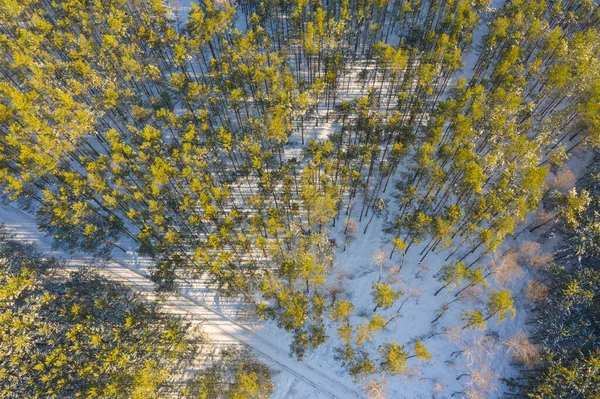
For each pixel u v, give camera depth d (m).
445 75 66.56
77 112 54.84
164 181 49.31
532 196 44.59
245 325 50.47
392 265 52.41
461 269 41.59
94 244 55.09
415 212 52.69
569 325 42.50
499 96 51.47
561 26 69.06
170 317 50.47
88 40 65.19
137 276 54.72
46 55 62.25
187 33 76.38
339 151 57.03
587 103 48.44
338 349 46.41
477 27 71.31
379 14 70.56
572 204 44.81
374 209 56.06
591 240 44.53
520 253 50.59
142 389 39.53
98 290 51.22
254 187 60.09
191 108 67.12
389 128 58.34
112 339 45.59
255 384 41.06
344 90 69.94
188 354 47.78
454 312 48.38
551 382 40.31
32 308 45.34
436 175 47.84
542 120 58.72
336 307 45.16
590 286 43.94
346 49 73.38
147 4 76.44
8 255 54.00
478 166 44.94
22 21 70.81
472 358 45.25
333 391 45.66
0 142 57.28
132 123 66.81
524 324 47.12
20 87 67.75
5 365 43.12
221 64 65.81
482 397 43.75
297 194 56.81
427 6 78.81
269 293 48.50
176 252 53.97
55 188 60.38
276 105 56.56
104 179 54.09
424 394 44.75
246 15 78.25
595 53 56.28
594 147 55.16
